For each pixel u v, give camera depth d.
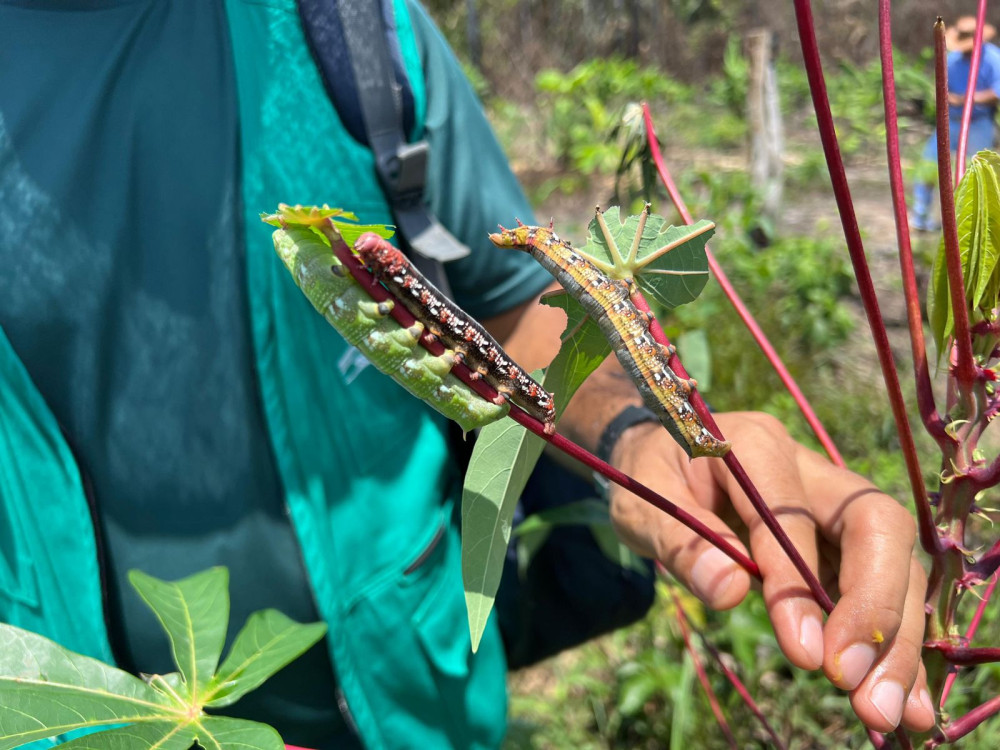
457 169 0.43
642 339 0.23
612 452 0.38
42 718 0.23
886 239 1.98
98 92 0.38
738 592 0.29
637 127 0.35
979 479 0.26
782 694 0.76
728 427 0.33
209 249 0.38
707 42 3.90
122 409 0.38
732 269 1.73
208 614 0.27
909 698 0.27
